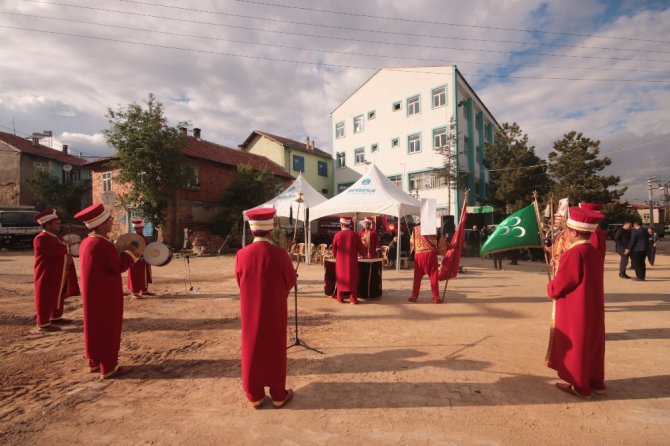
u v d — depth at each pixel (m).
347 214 14.56
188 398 3.45
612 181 22.53
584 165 22.80
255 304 3.19
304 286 9.56
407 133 29.97
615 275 11.24
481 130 32.66
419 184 29.33
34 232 20.88
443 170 25.64
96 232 4.00
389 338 5.17
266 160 31.53
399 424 2.96
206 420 3.05
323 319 6.22
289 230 18.94
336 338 5.18
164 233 20.56
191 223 21.83
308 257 14.38
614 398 3.39
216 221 21.94
